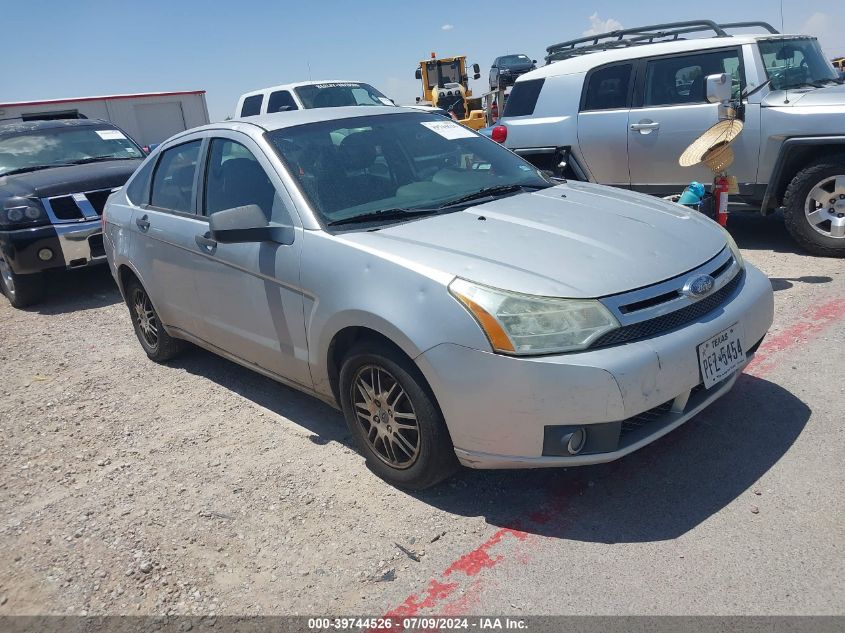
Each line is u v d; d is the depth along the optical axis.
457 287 2.85
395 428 3.20
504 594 2.61
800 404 3.70
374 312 3.04
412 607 2.60
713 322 2.99
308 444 3.89
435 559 2.84
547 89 7.80
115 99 18.78
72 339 6.35
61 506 3.54
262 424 4.21
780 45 6.68
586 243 3.15
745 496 3.01
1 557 3.16
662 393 2.78
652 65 6.95
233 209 3.52
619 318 2.77
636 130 7.04
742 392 3.90
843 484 3.01
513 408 2.75
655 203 3.89
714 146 5.10
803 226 6.25
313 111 4.34
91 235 7.42
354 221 3.50
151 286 4.87
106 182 7.74
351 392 3.38
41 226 7.21
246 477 3.61
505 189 3.98
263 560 2.95
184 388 4.90
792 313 4.98
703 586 2.54
